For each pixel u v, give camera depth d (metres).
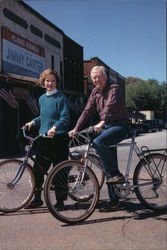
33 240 4.02
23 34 18.81
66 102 5.20
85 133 5.11
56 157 5.23
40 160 5.20
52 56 24.11
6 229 4.39
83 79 32.62
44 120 5.23
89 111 5.24
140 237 4.10
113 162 4.94
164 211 5.15
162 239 4.04
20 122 17.84
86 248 3.78
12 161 5.02
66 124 5.06
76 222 4.59
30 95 18.30
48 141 5.14
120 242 3.94
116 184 4.97
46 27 22.59
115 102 4.89
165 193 5.24
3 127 15.76
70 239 4.04
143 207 5.36
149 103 70.81
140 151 5.18
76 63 30.36
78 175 4.81
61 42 26.02
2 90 15.44
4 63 16.53
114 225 4.52
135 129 5.27
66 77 27.48
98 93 5.12
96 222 4.65
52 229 4.38
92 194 4.81
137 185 5.05
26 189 5.14
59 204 4.77
